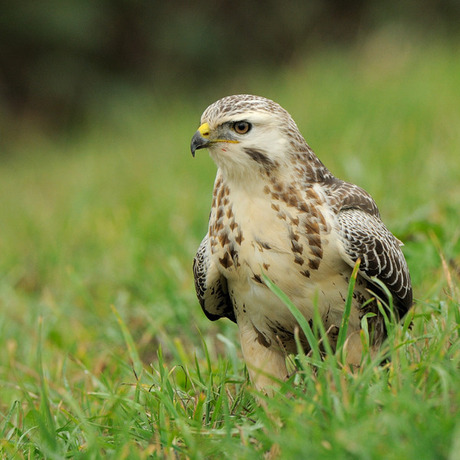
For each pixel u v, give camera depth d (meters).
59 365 9.18
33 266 14.23
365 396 5.30
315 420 5.15
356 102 21.17
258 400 6.66
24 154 30.92
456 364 5.79
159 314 10.39
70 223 16.55
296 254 6.80
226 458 5.46
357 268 6.45
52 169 26.30
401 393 5.16
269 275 6.87
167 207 15.27
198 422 6.13
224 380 6.66
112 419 6.79
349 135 17.53
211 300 7.75
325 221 6.83
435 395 5.48
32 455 6.35
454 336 6.46
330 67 27.80
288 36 37.62
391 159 14.93
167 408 6.26
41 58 35.25
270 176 6.85
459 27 31.39
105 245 14.33
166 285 10.80
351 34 37.00
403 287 7.37
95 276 12.80
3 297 12.59
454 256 9.25
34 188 23.61
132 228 14.01
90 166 24.27
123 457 5.50
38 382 8.93
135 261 12.33
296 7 37.69
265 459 5.34
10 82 35.25
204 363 8.53
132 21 36.31
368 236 6.95
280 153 6.86
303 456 4.73
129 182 20.03
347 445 4.64
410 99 19.95
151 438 6.03
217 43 36.62
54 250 14.34
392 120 18.45
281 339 7.30
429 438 4.63
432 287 8.14
